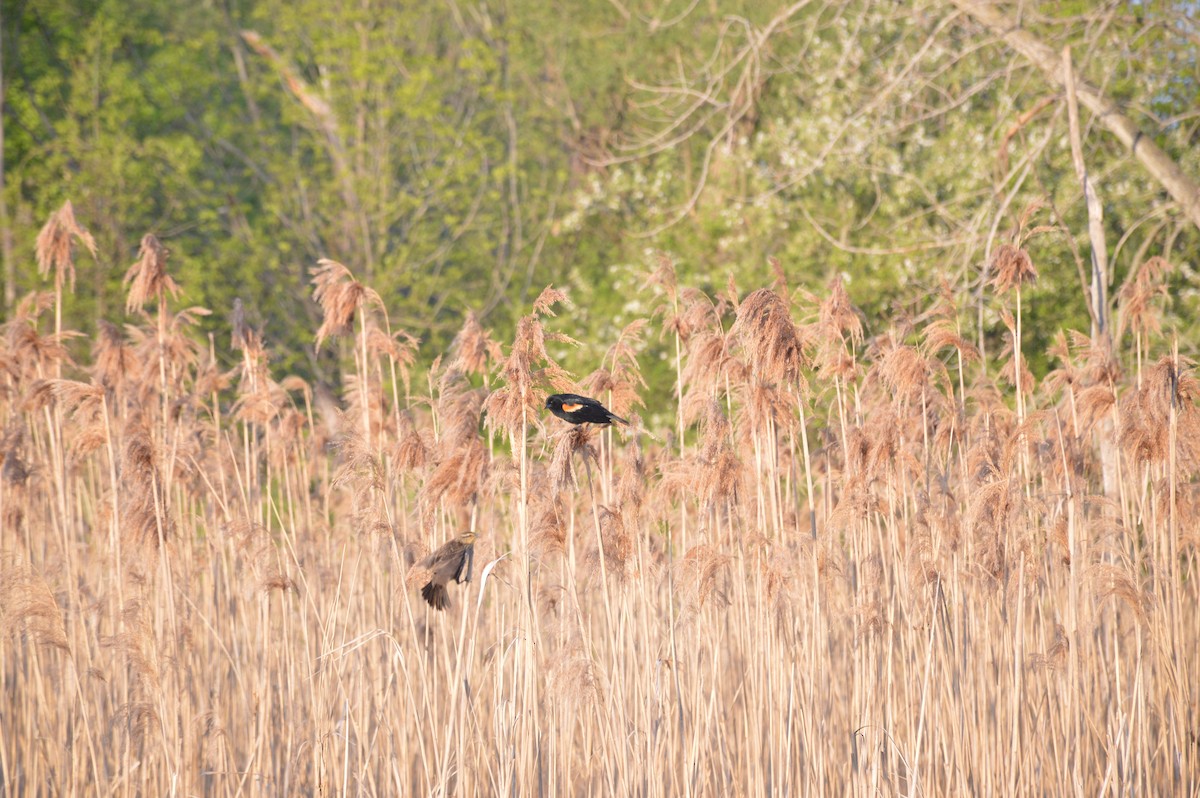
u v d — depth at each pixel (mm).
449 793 10664
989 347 25500
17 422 12000
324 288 11039
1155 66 25000
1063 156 25734
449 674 9734
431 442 10695
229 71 47844
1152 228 23844
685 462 10820
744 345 9742
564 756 10172
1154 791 11148
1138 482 12375
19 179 38281
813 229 28516
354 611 12172
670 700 10625
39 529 13508
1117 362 12312
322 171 39312
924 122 28531
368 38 39875
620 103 40188
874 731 10141
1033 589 11391
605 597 9797
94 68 39688
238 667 11500
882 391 12297
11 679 11828
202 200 39125
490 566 9344
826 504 12297
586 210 35000
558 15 40094
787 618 10328
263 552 11180
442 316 41719
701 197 32312
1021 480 11875
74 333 12406
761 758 10516
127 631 10445
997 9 24688
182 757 11141
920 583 10898
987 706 11312
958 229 25156
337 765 10594
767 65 33062
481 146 39312
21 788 11523
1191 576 12758
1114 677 11727
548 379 9109
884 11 28109
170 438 11727
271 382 12625
